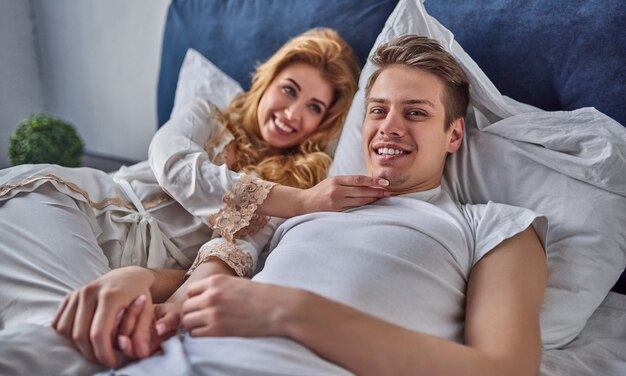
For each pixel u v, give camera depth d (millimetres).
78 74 2701
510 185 1328
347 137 1547
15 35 2666
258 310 909
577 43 1374
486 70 1490
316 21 1840
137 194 1448
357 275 1029
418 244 1100
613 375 1096
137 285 994
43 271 1100
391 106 1270
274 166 1594
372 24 1759
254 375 817
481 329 974
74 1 2598
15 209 1197
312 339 877
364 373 873
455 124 1347
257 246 1365
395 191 1303
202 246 1312
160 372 845
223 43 2027
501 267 1068
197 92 1959
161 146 1473
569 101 1395
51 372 887
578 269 1183
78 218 1253
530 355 933
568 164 1266
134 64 2520
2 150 2666
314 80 1618
